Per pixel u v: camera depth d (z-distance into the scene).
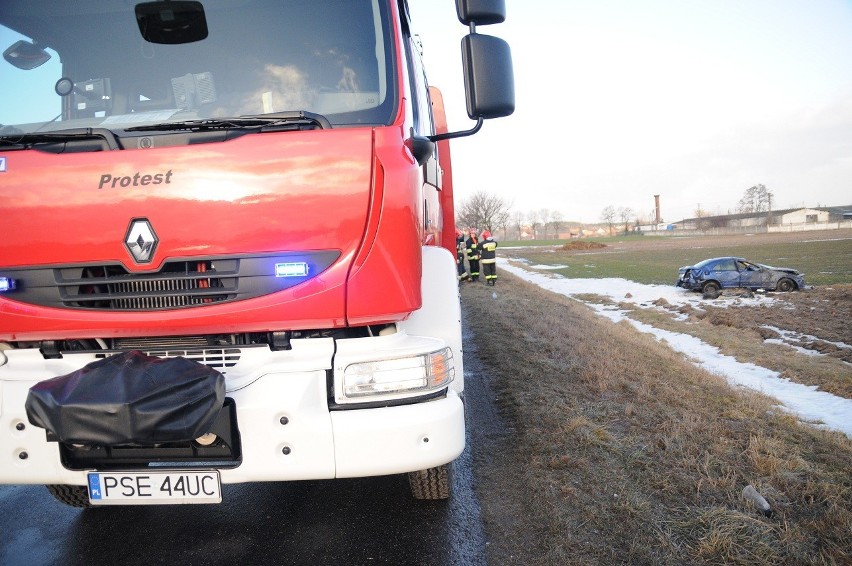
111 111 3.09
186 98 3.08
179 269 2.60
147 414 2.21
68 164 2.59
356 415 2.56
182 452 2.58
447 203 6.59
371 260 2.57
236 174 2.55
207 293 2.57
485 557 3.13
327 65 3.07
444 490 3.62
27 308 2.61
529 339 9.23
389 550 3.21
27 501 3.91
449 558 3.11
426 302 3.10
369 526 3.48
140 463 2.60
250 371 2.61
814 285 25.73
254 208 2.55
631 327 16.22
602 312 20.83
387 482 4.11
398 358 2.63
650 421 5.09
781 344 14.35
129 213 2.56
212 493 2.53
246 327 2.58
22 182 2.60
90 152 2.62
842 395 9.36
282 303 2.54
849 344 14.21
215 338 2.74
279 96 3.06
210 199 2.55
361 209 2.56
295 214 2.55
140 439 2.22
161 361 2.43
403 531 3.41
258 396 2.53
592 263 46.09
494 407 5.79
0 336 2.66
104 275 2.63
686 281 25.14
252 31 3.08
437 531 3.39
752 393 8.23
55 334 2.64
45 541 3.37
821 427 6.77
